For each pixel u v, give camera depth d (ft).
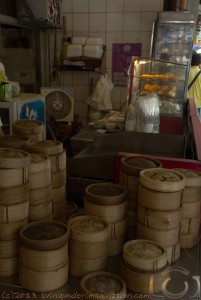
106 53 13.71
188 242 3.32
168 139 5.71
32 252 2.55
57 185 3.40
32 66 13.38
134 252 2.72
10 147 3.37
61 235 2.67
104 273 2.74
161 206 2.87
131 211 3.31
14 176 2.66
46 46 13.87
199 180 3.17
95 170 4.44
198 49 13.67
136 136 5.80
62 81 14.21
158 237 2.94
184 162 3.71
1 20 10.21
